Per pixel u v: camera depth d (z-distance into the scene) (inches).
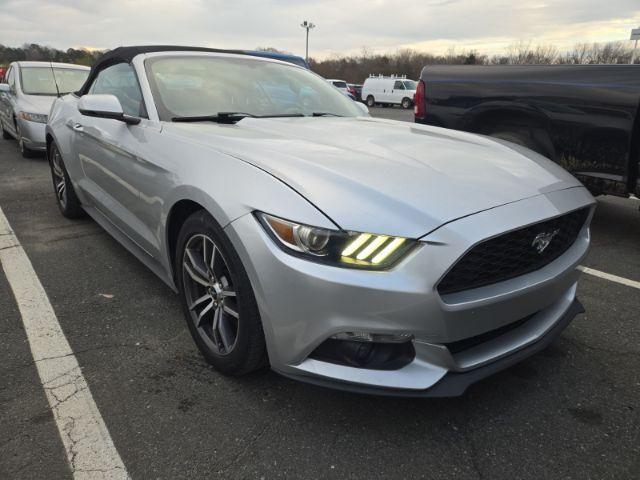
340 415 81.6
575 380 92.5
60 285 127.3
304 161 80.0
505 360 78.9
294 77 143.3
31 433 75.7
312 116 128.7
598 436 78.3
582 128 160.2
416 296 66.9
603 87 153.3
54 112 175.9
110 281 130.3
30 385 87.0
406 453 74.0
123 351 98.1
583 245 92.3
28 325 107.4
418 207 70.6
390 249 67.5
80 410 80.9
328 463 71.8
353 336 69.4
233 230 75.6
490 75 184.1
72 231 169.6
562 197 84.6
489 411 83.7
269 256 71.5
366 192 72.1
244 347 80.5
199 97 118.0
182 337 103.6
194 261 91.2
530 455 74.2
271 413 81.4
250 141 90.4
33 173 265.3
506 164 91.8
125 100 126.0
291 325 71.7
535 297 79.0
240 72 132.6
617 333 109.6
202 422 79.0
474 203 73.8
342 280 67.1
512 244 75.2
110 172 123.6
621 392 89.3
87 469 69.5
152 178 99.4
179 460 71.5
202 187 82.7
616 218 199.5
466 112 191.8
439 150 94.8
